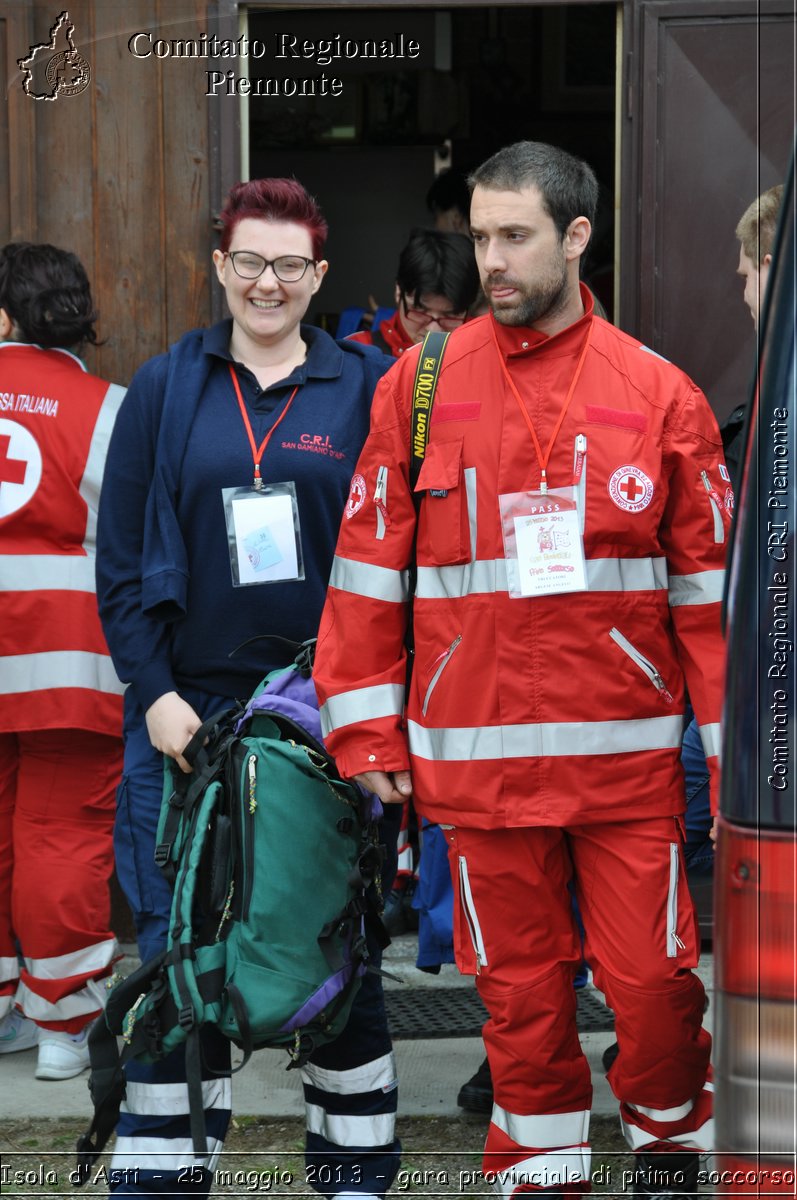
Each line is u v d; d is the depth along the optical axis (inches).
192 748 132.6
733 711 88.0
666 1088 134.3
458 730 130.6
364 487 135.9
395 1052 191.8
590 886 133.6
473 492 129.4
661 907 130.6
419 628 133.4
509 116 369.4
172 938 126.1
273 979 124.2
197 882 128.0
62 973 183.6
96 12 219.6
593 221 131.3
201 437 143.8
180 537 142.2
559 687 128.2
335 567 136.9
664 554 132.1
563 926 134.3
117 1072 129.0
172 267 222.8
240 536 142.2
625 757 129.8
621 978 131.5
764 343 89.2
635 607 129.3
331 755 132.9
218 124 220.8
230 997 123.2
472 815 130.3
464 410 131.0
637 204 221.1
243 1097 177.9
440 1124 170.9
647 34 217.6
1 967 189.6
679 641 133.3
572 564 127.0
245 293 145.3
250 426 144.8
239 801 127.0
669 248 221.0
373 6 219.0
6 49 219.1
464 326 136.4
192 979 124.1
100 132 221.1
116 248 222.7
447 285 212.8
